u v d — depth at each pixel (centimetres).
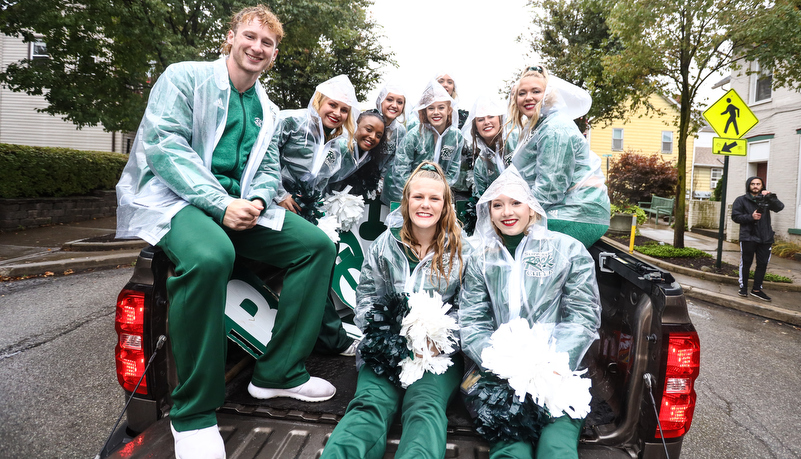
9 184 991
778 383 422
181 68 194
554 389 168
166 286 182
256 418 186
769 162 1190
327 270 204
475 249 218
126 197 191
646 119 2411
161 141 183
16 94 1711
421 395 182
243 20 199
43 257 766
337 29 1153
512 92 293
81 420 301
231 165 204
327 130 290
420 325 191
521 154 280
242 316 219
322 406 194
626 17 877
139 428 186
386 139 335
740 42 844
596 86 1221
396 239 221
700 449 309
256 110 217
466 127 371
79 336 450
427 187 206
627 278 192
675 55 948
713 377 434
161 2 859
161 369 186
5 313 516
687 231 1538
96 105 959
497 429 167
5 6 843
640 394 175
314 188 300
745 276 728
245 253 209
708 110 847
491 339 183
